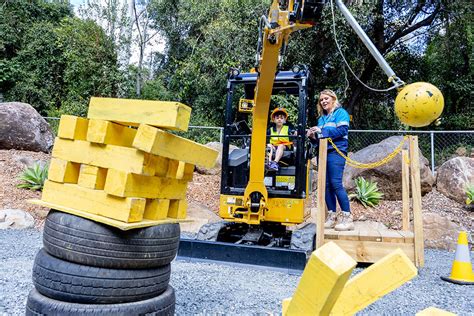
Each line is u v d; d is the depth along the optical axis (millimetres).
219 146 11156
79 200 2443
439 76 16547
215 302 3395
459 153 11039
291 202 5168
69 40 17922
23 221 7055
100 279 2305
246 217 5230
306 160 5469
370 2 13172
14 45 20000
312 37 13727
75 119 2514
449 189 8992
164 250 2539
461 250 4586
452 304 3637
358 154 9531
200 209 8336
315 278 878
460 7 14922
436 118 2180
